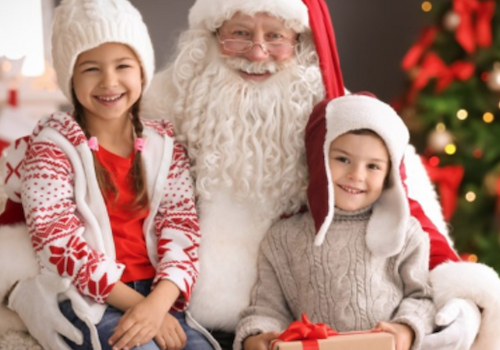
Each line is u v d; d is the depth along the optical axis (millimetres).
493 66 3367
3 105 3672
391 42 4047
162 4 3830
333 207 1925
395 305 1938
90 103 1935
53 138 1907
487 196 3373
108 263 1862
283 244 2004
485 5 3357
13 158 1991
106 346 1809
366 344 1701
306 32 2127
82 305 1828
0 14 2162
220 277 2002
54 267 1833
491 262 3346
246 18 2047
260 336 1853
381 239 1949
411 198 2154
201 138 2068
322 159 1925
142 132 2020
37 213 1844
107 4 1913
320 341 1691
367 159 1922
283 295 2012
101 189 1937
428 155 3520
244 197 2033
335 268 1944
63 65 1938
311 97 2096
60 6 1954
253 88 2068
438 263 2047
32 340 1899
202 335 1968
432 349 1862
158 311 1837
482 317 1956
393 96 4062
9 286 1895
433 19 3629
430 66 3439
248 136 2043
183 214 2006
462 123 3402
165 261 1938
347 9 4012
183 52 2143
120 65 1930
